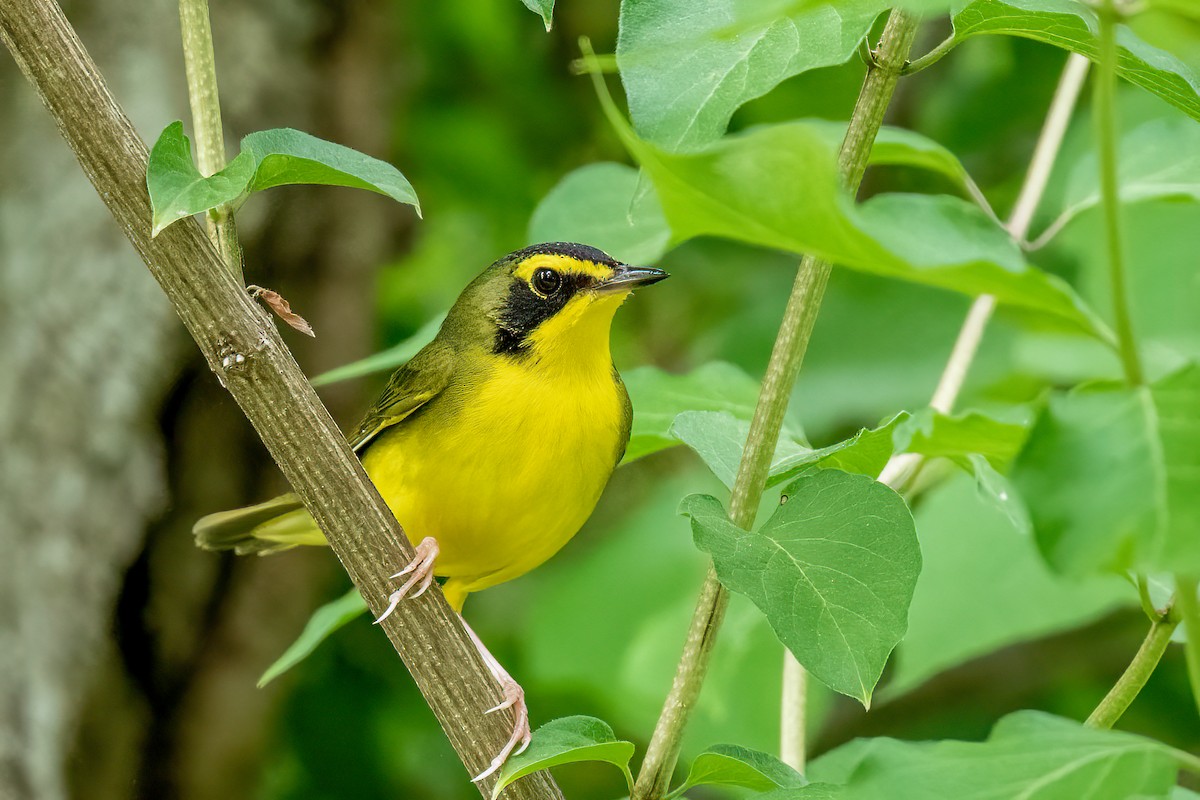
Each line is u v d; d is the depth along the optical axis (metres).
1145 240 10.32
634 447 7.71
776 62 4.65
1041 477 3.35
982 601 9.44
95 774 12.18
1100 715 5.09
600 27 15.07
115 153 5.63
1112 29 3.38
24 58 5.55
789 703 7.23
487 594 14.97
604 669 11.54
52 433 11.63
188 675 12.95
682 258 14.51
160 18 12.12
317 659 13.96
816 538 4.85
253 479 12.93
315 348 13.70
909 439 6.31
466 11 14.50
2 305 11.59
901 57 5.17
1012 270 3.42
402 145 14.83
